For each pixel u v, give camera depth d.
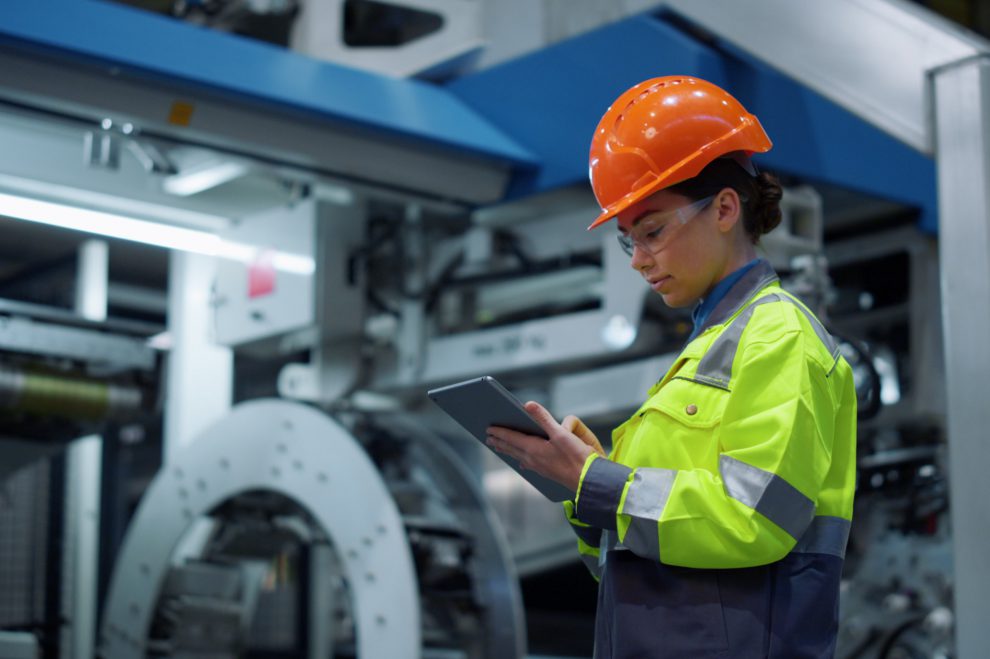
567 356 4.75
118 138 4.13
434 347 5.19
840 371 1.93
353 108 4.29
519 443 1.94
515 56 4.68
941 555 4.93
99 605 6.97
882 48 3.56
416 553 4.84
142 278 7.77
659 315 4.80
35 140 4.48
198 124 4.08
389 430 5.22
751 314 1.91
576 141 4.48
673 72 4.21
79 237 6.71
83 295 6.52
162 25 4.05
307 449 4.90
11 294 7.37
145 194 4.79
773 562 1.88
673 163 1.98
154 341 6.59
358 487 4.73
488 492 6.66
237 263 5.32
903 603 4.98
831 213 5.12
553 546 6.58
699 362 1.91
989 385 3.16
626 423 2.04
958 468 3.17
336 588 7.06
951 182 3.34
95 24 3.87
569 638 8.44
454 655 5.74
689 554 1.80
